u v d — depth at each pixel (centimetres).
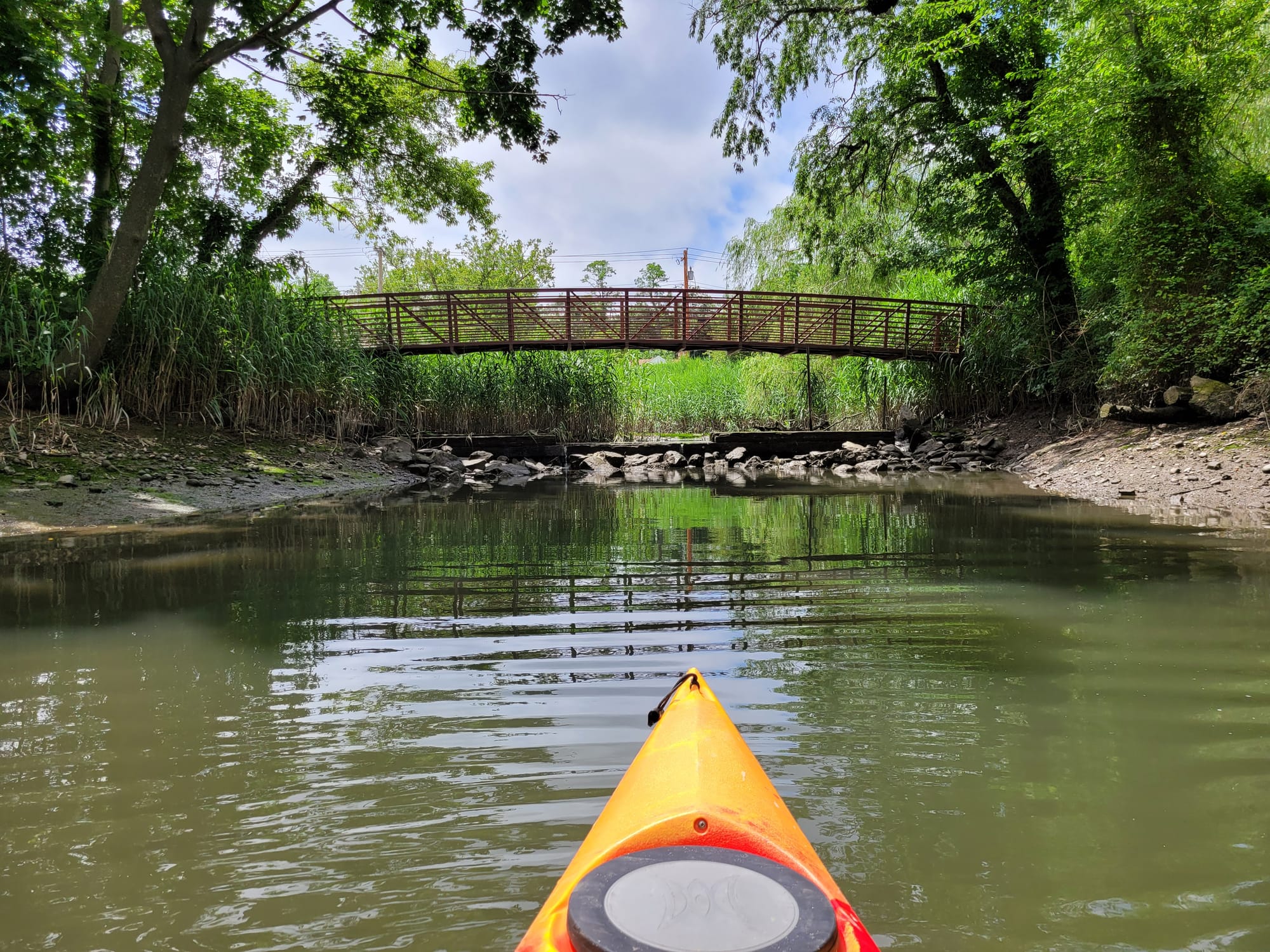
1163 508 896
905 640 409
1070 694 328
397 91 1919
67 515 834
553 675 357
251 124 1681
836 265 2061
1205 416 1159
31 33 1134
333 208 1959
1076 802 237
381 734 293
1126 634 414
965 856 207
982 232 1780
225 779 257
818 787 247
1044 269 1645
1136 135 1178
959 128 1603
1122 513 866
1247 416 1091
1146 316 1218
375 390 1708
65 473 941
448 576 581
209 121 1498
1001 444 1647
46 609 486
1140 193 1206
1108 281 1416
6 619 461
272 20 1382
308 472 1279
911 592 517
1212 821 225
